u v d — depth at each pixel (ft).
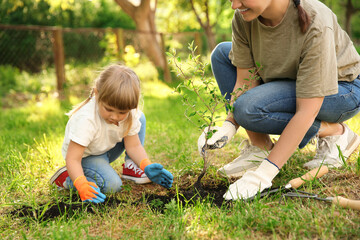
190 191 7.48
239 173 8.01
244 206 6.49
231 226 5.84
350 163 8.25
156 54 34.06
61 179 7.72
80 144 7.00
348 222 5.71
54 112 18.43
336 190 6.83
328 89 6.73
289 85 7.48
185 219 6.15
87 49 36.58
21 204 7.03
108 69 6.91
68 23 46.57
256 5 6.34
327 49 6.57
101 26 52.37
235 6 6.41
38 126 14.70
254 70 7.54
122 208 6.86
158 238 5.68
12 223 6.53
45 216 6.68
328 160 7.99
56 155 9.83
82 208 6.65
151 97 23.03
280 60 7.20
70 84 25.20
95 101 7.27
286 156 6.86
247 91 7.57
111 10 53.21
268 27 7.00
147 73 30.94
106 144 7.59
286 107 7.43
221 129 7.47
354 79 7.93
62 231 5.90
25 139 12.03
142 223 6.27
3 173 8.93
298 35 6.78
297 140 6.80
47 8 42.63
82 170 7.16
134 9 33.81
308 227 5.64
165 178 7.44
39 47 36.63
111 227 6.12
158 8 46.52
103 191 7.54
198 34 34.12
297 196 6.66
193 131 12.71
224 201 6.75
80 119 7.03
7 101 23.91
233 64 8.17
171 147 10.84
